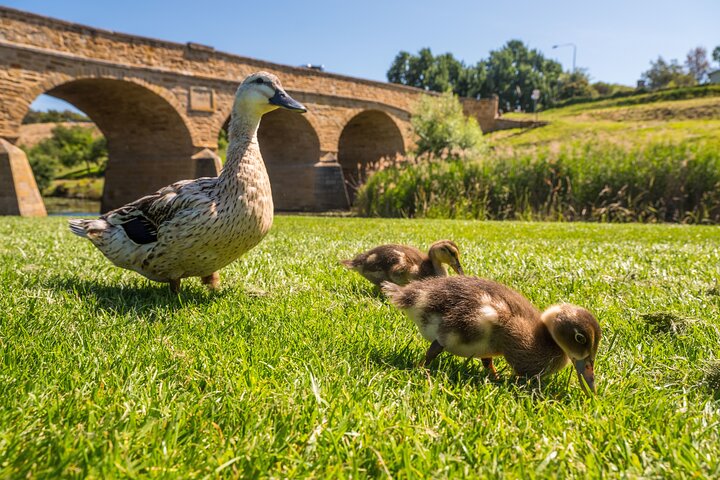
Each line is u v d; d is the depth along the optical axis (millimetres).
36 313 628
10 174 3711
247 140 765
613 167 3373
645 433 385
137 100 5117
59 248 1229
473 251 1334
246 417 381
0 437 324
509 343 506
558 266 1108
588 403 447
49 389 411
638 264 1151
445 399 437
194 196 713
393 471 327
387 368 520
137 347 537
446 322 527
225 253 757
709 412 426
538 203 3523
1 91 3842
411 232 1958
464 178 3701
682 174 3271
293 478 311
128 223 752
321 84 6402
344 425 365
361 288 904
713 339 615
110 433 342
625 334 639
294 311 708
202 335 591
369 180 4164
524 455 344
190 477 303
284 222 2639
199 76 5219
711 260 1213
